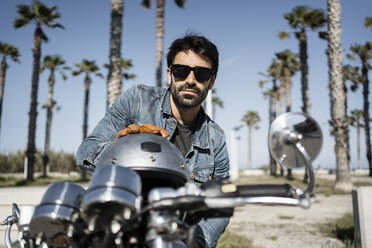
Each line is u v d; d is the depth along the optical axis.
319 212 10.18
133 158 1.17
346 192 14.80
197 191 0.97
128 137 1.26
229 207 1.01
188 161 1.93
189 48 1.75
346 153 15.23
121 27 11.09
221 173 2.06
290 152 1.00
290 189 1.00
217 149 2.01
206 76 1.75
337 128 15.02
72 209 1.05
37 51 24.72
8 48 29.20
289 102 33.31
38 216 1.04
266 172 47.41
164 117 1.93
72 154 34.09
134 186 0.95
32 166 23.38
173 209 0.99
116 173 0.95
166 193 0.96
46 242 1.14
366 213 5.41
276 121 1.00
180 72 1.74
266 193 0.99
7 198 3.23
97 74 32.38
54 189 1.09
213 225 1.66
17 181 23.84
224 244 5.87
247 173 45.00
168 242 0.97
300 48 23.91
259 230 7.63
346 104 35.59
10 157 29.52
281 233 7.23
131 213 0.95
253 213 10.55
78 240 1.10
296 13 23.41
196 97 1.75
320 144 1.01
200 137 1.96
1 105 29.00
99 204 0.91
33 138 23.72
